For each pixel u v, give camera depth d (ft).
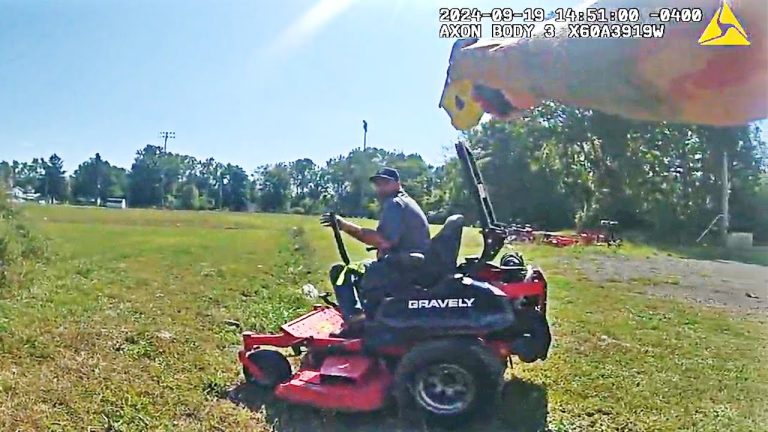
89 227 80.74
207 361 17.26
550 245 53.52
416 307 12.87
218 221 116.57
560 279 36.78
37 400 13.88
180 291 29.07
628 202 77.36
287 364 14.90
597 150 79.15
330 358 13.76
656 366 17.61
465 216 14.08
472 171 14.01
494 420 13.16
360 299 13.91
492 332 12.75
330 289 30.19
